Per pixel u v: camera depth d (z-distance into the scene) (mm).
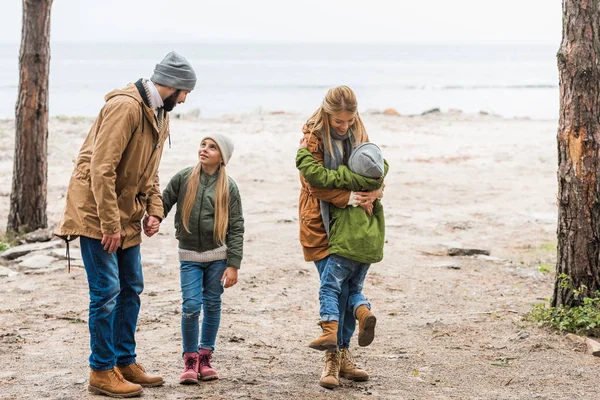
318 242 5527
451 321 8156
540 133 31297
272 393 5461
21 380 5711
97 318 5121
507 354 6898
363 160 5340
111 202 4863
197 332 5621
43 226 13281
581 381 6113
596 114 7543
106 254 5059
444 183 20203
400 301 9195
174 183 5648
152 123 5043
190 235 5535
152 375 5828
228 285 5598
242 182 19938
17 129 13070
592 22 7449
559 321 7668
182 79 5102
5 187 18516
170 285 9695
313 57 176375
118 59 148500
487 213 16125
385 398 5480
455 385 5938
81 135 26859
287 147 26750
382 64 135625
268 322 7965
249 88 69188
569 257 7750
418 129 32875
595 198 7617
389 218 15484
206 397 5305
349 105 5285
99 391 5250
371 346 7168
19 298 8977
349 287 5664
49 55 13141
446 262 11578
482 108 51719
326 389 5625
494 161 24203
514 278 10625
